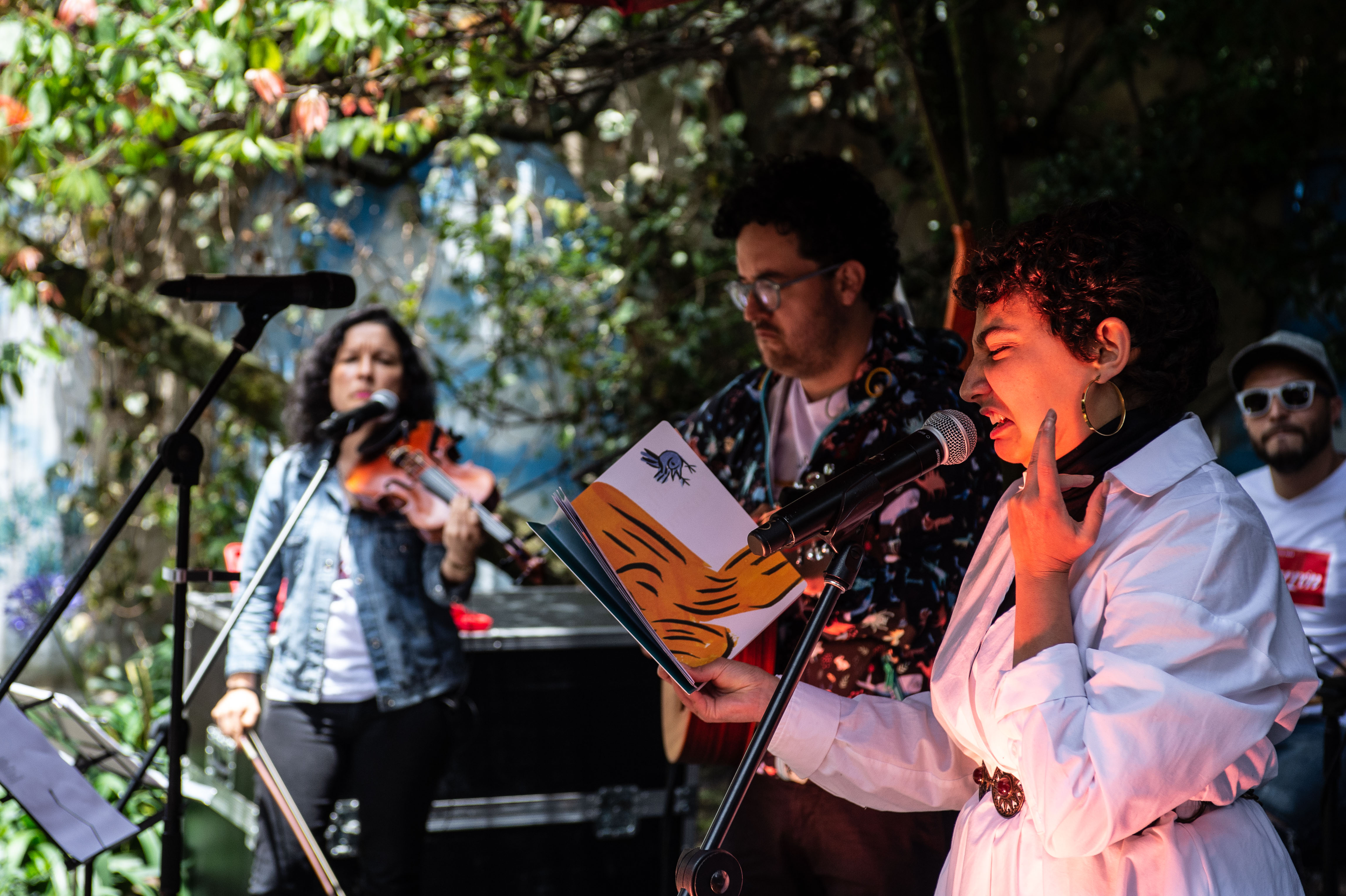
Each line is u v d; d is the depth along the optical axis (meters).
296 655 2.80
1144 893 1.18
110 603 6.00
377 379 3.00
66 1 3.10
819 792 1.85
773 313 2.03
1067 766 1.11
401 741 2.79
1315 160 5.37
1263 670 1.14
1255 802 1.28
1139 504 1.25
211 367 5.44
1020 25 5.71
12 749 2.01
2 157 3.53
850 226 2.02
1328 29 5.23
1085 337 1.23
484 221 5.98
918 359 2.01
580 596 4.12
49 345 4.90
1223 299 5.60
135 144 3.71
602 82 5.00
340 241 6.27
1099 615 1.23
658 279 6.07
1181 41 5.30
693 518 1.50
